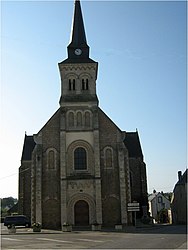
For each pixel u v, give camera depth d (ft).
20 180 185.68
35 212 154.10
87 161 159.74
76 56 174.09
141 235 111.86
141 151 196.34
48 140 162.71
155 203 311.47
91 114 165.07
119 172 158.61
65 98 166.61
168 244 79.82
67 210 153.89
